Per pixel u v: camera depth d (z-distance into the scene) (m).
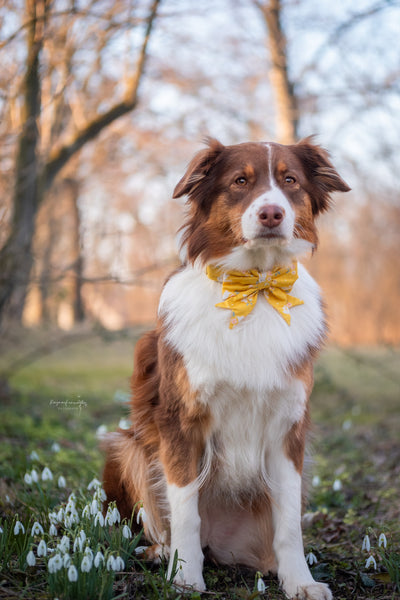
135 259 13.26
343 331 20.42
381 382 11.45
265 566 3.44
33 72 6.79
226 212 3.27
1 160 7.00
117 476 3.72
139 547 3.44
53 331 13.18
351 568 3.36
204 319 3.17
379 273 20.14
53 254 11.85
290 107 12.97
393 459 6.24
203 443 3.24
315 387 9.19
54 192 9.74
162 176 16.06
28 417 6.88
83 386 10.19
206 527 3.51
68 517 3.24
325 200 3.61
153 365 3.55
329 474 5.66
